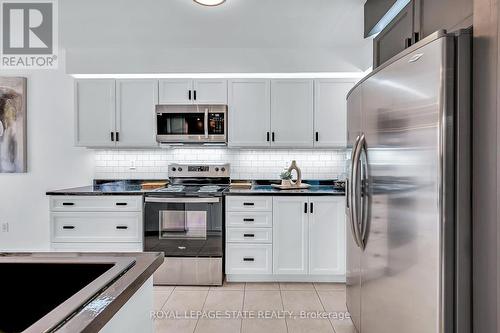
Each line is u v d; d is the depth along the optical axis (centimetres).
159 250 311
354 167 181
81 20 278
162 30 299
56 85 376
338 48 345
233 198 313
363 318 188
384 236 155
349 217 218
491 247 105
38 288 104
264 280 318
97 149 380
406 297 135
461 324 116
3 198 381
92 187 356
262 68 351
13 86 373
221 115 342
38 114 378
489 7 105
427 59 120
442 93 113
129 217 313
